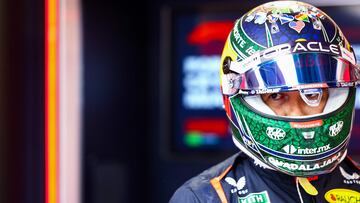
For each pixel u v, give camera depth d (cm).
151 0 731
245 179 214
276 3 219
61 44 427
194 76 682
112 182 686
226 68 216
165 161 724
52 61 420
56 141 425
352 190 214
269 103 209
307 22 206
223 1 688
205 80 680
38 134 409
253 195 211
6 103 392
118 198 695
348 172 219
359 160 633
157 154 731
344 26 626
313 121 202
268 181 211
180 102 688
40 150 411
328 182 214
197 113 687
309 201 209
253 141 211
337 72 202
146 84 738
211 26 674
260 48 205
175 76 687
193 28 678
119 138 701
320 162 205
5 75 392
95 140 664
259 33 207
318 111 205
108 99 683
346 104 207
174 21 681
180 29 680
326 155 205
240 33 213
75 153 632
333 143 205
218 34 673
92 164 658
